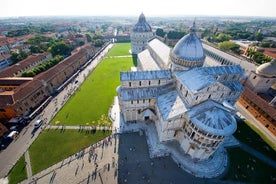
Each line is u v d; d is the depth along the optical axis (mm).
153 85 60625
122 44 188375
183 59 57094
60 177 44469
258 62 123188
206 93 45938
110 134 58344
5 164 47750
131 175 45500
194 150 48188
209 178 45344
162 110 50938
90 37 192500
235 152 52688
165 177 45406
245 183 44375
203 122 42531
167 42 185000
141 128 60719
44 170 46156
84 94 82688
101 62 127625
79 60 118750
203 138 43906
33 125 61906
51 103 75500
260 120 66125
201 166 47938
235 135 59125
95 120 64562
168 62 67938
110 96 80812
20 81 80250
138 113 62469
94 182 43562
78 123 63031
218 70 62938
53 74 89375
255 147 54656
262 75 79562
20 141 55062
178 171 46875
